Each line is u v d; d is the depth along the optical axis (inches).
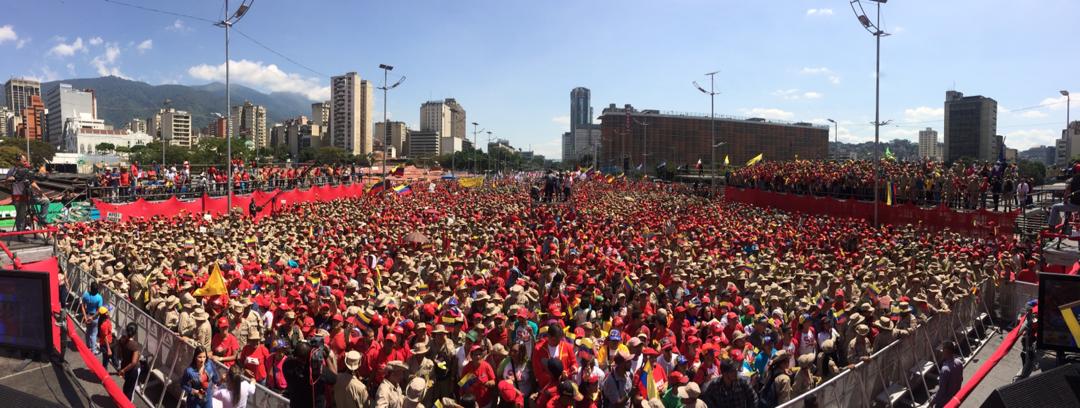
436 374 392.8
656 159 5930.1
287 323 454.9
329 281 622.5
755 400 345.7
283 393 426.9
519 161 7765.8
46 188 1685.5
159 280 575.2
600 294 542.9
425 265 696.4
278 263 707.4
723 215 1417.3
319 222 1135.0
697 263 709.9
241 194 1758.1
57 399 335.9
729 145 6225.4
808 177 1727.4
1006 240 1039.0
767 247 906.1
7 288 332.5
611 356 385.4
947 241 988.6
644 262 709.9
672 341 417.7
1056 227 1048.8
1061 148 4938.5
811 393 355.3
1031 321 538.3
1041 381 269.6
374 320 416.8
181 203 1419.8
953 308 611.2
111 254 756.0
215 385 387.9
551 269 615.5
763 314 478.6
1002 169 1328.7
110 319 566.9
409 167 5649.6
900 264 795.4
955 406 365.4
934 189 1387.8
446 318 433.4
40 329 332.5
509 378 373.1
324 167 2268.7
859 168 1697.8
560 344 374.3
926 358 534.3
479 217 1213.7
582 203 1713.8
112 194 1466.5
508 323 442.0
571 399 325.7
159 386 491.5
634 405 358.0
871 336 488.1
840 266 740.7
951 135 4827.8
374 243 892.0
